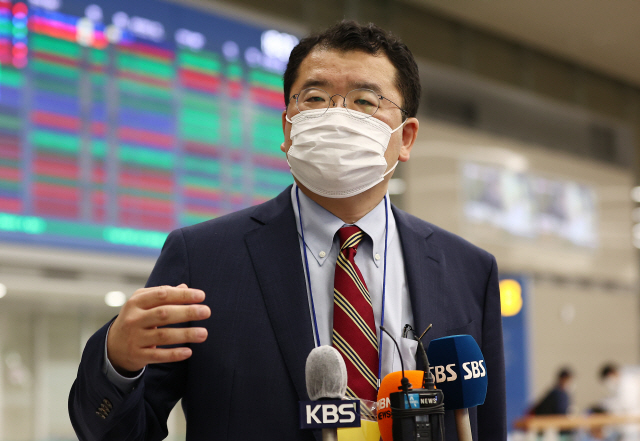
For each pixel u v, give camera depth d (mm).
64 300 5680
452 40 8531
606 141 10242
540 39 9055
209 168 5938
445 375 1109
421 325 1230
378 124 1257
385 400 1054
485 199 8266
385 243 1306
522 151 8789
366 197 1280
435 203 7840
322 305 1222
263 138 6309
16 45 5129
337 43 1281
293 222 1283
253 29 6383
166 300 935
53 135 5211
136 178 5543
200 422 1133
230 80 6172
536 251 8664
